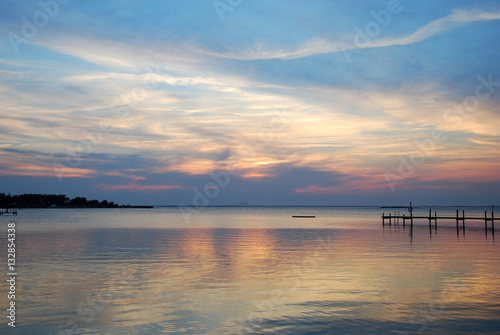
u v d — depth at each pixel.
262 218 111.62
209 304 14.48
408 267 21.84
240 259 25.33
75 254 27.47
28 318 12.87
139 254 27.66
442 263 23.23
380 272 20.39
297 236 43.97
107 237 41.91
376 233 48.25
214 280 18.61
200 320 12.73
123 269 21.45
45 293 16.00
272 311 13.64
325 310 13.74
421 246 32.62
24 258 25.33
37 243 34.88
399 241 37.22
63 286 17.28
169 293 16.09
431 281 18.17
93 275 19.73
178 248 31.62
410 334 11.44
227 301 14.90
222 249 30.97
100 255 27.03
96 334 11.52
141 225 68.06
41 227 59.22
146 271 20.89
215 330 11.83
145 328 12.00
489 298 15.17
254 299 15.16
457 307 14.05
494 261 23.95
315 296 15.58
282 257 26.20
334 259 25.14
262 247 32.47
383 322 12.46
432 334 11.44
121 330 11.84
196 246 33.16
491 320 12.63
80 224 69.56
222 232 50.88
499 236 42.72
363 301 14.84
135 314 13.33
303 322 12.49
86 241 37.19
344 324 12.30
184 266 22.53
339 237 42.34
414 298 15.23
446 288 16.80
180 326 12.18
